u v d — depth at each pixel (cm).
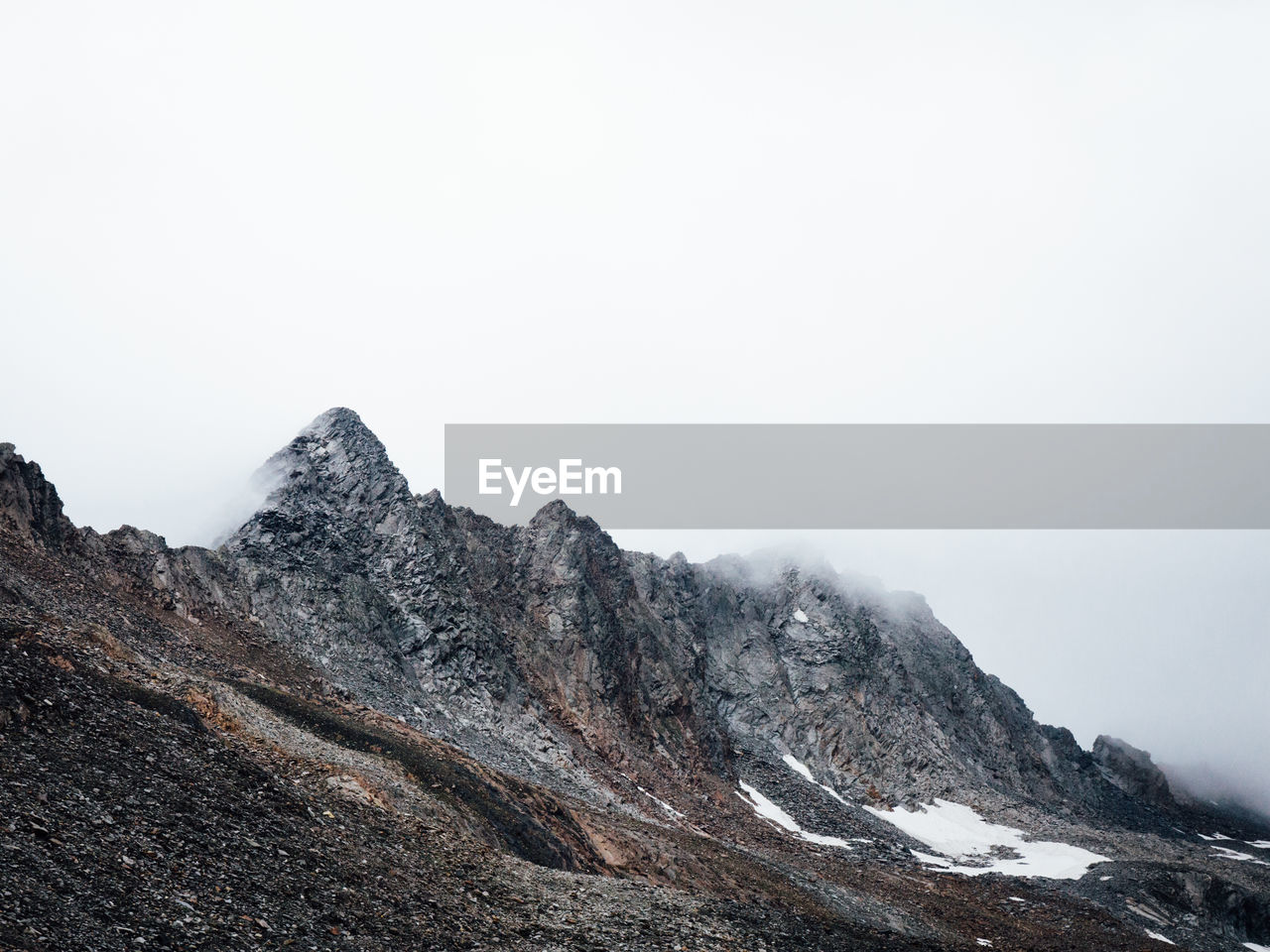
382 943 2673
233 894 2545
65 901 2098
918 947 5156
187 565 8719
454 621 10531
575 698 11650
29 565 6725
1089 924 9288
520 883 3875
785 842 10544
